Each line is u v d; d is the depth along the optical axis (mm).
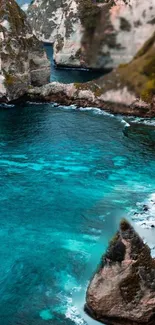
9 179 51438
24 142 62094
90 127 68875
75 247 38844
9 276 35000
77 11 104125
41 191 48906
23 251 38281
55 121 71438
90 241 39719
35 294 33062
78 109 78062
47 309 31500
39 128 67938
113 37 42125
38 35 159500
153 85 70812
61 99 81438
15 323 30281
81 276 35031
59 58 114688
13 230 41500
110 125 69812
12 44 82000
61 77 101062
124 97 74000
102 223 42656
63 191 48969
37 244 39312
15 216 43875
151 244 38000
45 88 82562
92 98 78312
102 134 65875
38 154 58281
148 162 56312
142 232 40188
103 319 29844
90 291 29906
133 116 73750
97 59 44688
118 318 29281
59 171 53688
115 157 57781
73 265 36344
